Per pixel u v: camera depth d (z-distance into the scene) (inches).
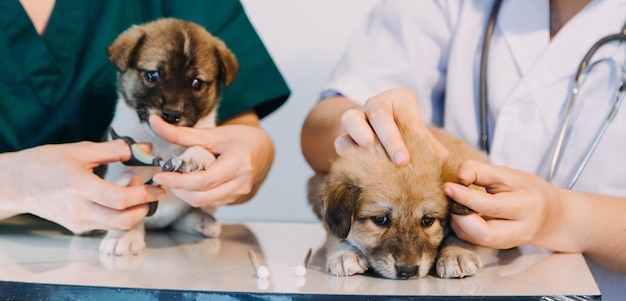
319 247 34.3
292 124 58.0
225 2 43.8
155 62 37.8
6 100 39.3
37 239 35.0
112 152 32.4
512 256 32.8
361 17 56.5
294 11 56.9
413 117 32.9
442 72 44.1
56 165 31.9
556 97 39.2
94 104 40.9
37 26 40.2
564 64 39.3
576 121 38.5
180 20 40.4
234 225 40.6
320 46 57.2
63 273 28.7
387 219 31.0
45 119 40.0
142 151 32.4
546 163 39.0
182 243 35.3
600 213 32.7
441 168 31.8
